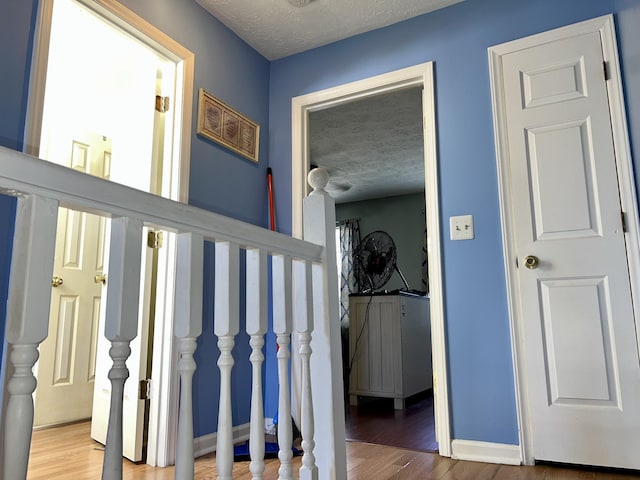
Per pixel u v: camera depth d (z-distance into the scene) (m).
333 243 1.38
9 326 0.62
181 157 2.28
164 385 2.09
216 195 2.49
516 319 2.13
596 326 1.99
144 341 2.16
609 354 1.96
